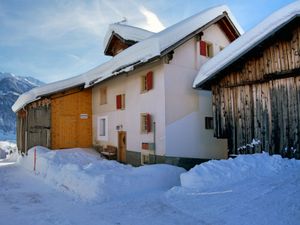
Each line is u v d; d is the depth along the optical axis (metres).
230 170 7.20
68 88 15.69
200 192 6.52
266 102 8.70
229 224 4.67
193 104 12.20
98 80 14.26
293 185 5.81
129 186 7.32
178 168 9.03
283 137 8.20
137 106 12.91
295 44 8.05
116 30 15.84
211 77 9.62
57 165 10.26
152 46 10.71
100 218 5.43
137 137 12.80
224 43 14.42
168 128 11.15
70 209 6.16
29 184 9.25
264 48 8.78
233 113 9.59
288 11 7.57
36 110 16.45
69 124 16.14
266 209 4.97
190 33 11.76
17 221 5.41
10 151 22.92
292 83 8.09
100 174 7.57
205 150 12.44
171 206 5.95
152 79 11.93
